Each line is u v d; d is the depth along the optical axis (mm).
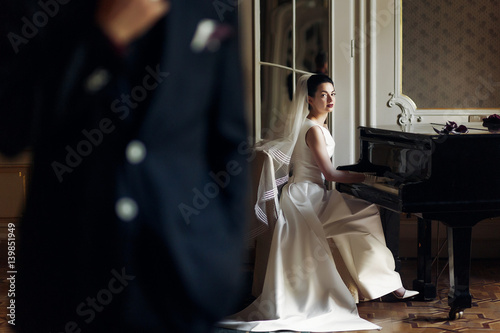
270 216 4164
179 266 904
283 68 5203
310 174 4363
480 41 5266
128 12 875
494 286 4660
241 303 4238
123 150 904
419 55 5273
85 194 902
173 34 895
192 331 922
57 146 915
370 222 4180
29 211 938
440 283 4727
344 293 3900
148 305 911
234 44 953
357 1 5199
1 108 903
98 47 885
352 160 5324
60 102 895
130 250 900
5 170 5398
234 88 959
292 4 5176
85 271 903
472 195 3678
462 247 3760
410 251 5418
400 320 3898
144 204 902
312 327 3699
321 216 4234
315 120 4395
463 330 3699
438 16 5242
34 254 928
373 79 5250
